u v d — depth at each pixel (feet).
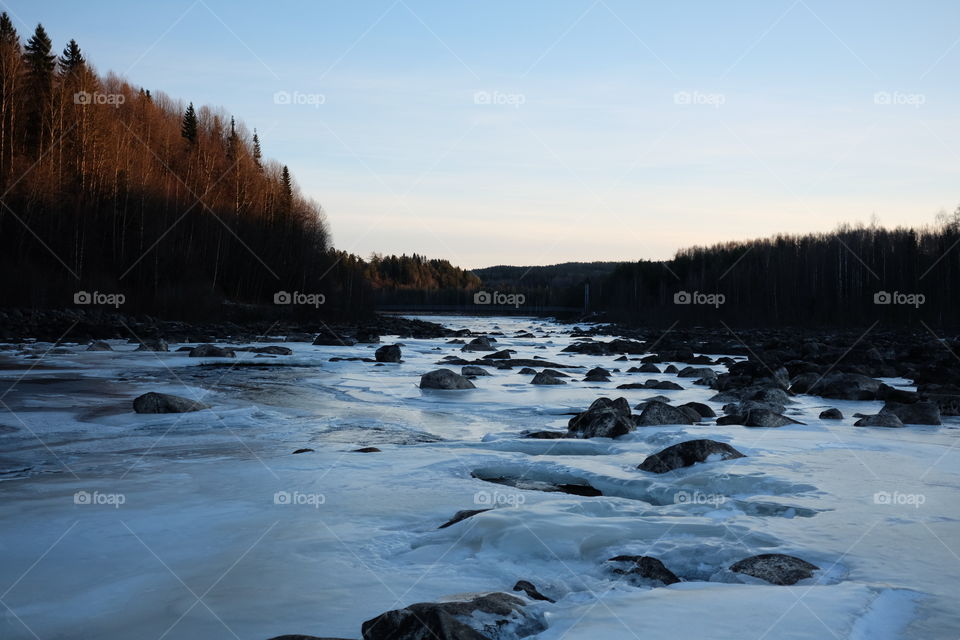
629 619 15.12
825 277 275.18
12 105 177.78
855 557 20.03
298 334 164.25
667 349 143.02
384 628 13.88
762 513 25.71
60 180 180.04
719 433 41.42
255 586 17.81
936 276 240.73
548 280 588.09
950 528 22.90
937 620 15.24
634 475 31.45
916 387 75.41
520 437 42.16
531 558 20.10
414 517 24.50
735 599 16.38
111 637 14.93
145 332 141.79
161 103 288.10
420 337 191.42
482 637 13.64
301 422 49.19
